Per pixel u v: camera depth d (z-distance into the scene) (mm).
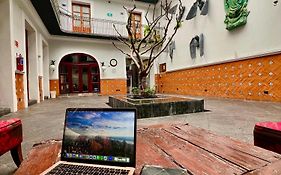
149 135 1389
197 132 1463
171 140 1277
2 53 5574
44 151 1131
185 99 5125
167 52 12750
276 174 800
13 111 5566
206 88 9289
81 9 12188
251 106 5703
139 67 5789
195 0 9836
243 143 1206
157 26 12469
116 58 13094
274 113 4465
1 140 1573
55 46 11680
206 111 4977
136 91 5895
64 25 11461
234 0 7328
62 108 6277
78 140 967
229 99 7844
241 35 7227
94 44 12586
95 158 916
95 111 1009
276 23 5977
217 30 8383
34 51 8320
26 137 2898
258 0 6531
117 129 946
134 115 959
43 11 7934
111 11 12742
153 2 13531
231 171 838
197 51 9766
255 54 6684
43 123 3900
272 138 1583
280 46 5883
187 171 838
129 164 871
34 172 870
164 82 13328
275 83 6152
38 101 8336
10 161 2059
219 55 8344
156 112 4359
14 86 5676
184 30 10836
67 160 944
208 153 1049
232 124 3475
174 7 10703
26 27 7859
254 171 827
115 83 13062
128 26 5688
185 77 10945
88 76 12852
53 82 11648
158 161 958
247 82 7148
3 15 5574
